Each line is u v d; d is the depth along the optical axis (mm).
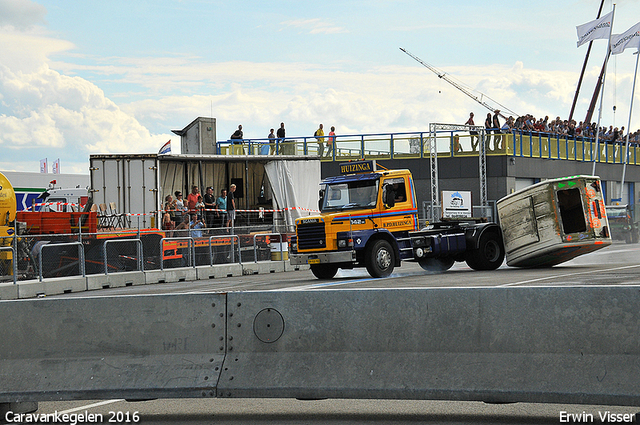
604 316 7234
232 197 28219
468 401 8062
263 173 30859
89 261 22422
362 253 21531
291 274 26312
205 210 27391
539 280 18016
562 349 7316
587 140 52656
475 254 23281
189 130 38406
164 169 28047
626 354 7117
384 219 21672
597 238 21734
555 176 49531
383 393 7586
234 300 8109
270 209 30281
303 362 7867
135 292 20172
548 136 48875
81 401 8680
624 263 24797
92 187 26484
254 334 8016
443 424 7164
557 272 20812
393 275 22516
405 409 7848
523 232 22734
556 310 7387
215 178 29641
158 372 7984
